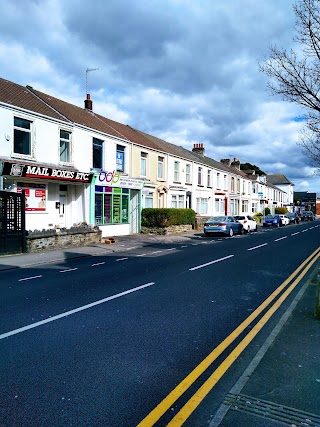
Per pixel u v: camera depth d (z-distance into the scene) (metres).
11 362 4.36
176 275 9.93
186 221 26.64
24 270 10.77
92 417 3.22
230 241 20.42
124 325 5.74
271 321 5.92
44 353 4.63
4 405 3.41
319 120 8.42
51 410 3.33
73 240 16.30
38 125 16.06
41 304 6.94
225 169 40.19
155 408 3.37
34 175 15.16
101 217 20.02
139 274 10.07
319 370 4.04
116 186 20.95
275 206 65.50
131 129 27.72
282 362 4.25
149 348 4.81
